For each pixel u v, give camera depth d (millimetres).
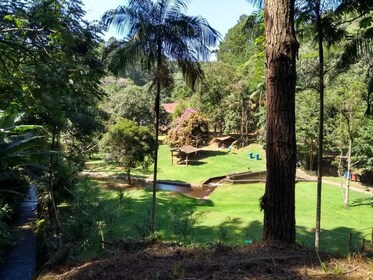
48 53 6602
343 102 16766
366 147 17531
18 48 6172
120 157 20219
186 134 32906
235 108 37594
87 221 7785
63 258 3076
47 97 6879
